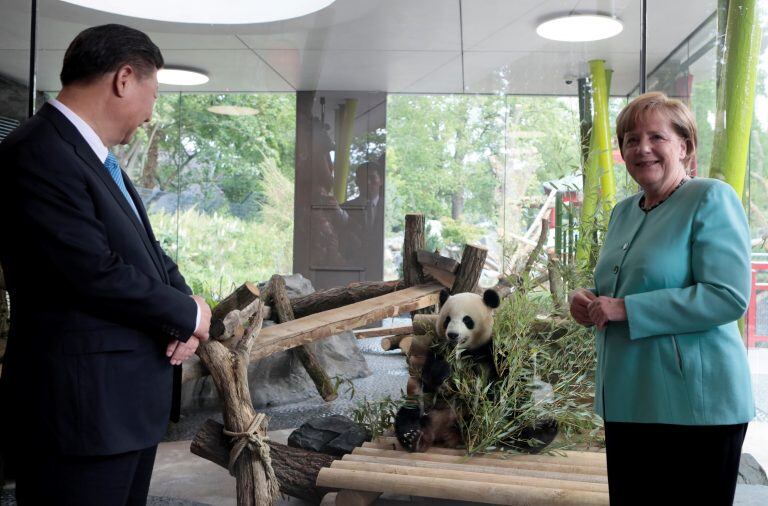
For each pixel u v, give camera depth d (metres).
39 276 1.67
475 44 4.18
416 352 3.31
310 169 4.29
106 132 1.80
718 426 1.66
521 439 2.96
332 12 4.26
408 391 3.22
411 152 4.24
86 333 1.69
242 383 2.92
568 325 3.37
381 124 4.25
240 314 3.10
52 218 1.63
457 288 3.76
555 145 4.08
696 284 1.66
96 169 1.74
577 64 4.07
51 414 1.67
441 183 4.21
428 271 3.96
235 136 4.32
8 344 1.74
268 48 4.30
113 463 1.74
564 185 4.04
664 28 3.95
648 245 1.75
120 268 1.69
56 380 1.67
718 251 1.65
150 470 1.99
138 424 1.77
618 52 4.02
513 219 4.12
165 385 1.86
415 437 2.95
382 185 4.26
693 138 1.81
